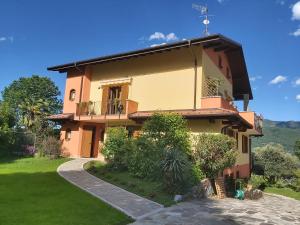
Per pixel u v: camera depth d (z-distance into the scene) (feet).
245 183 57.36
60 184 39.81
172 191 39.24
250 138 83.35
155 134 49.67
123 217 27.43
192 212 32.45
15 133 79.41
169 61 62.39
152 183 43.78
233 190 51.67
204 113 52.75
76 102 73.26
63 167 54.49
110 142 55.21
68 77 76.89
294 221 33.24
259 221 31.40
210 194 44.98
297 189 77.00
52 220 24.64
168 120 49.80
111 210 29.25
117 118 62.90
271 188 79.25
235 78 84.48
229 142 46.73
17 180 41.01
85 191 36.76
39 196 32.65
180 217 29.76
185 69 60.08
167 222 27.50
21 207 27.81
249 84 86.38
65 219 25.14
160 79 62.80
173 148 43.45
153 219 28.14
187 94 58.90
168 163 39.73
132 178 46.98
